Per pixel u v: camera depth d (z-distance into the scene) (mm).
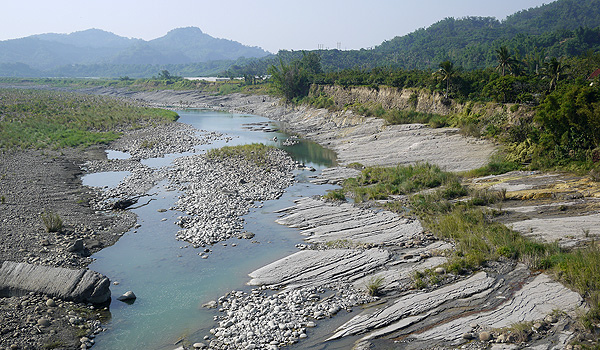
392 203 38938
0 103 102250
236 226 34656
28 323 20062
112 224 34719
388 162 56250
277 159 60188
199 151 68188
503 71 81188
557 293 21375
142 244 31062
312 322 20828
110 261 28203
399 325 20234
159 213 37875
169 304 22953
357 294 23500
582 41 183875
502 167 45000
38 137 68125
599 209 30844
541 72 77375
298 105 118562
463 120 61750
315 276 25672
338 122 88312
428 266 25984
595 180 35906
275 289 24484
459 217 32781
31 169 49719
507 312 20406
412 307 21609
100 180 48656
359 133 75500
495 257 26094
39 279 23156
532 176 40438
